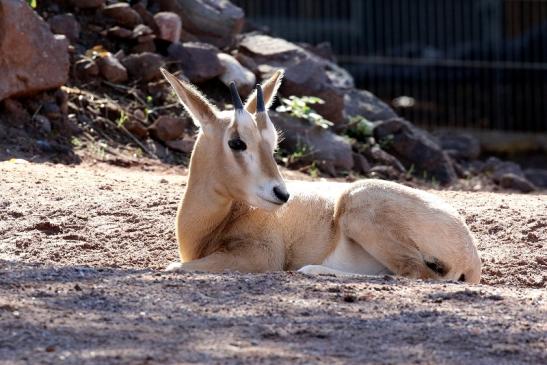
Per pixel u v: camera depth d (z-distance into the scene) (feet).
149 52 67.21
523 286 40.22
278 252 37.65
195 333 26.96
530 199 51.80
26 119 58.18
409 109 109.70
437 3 125.49
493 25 125.59
